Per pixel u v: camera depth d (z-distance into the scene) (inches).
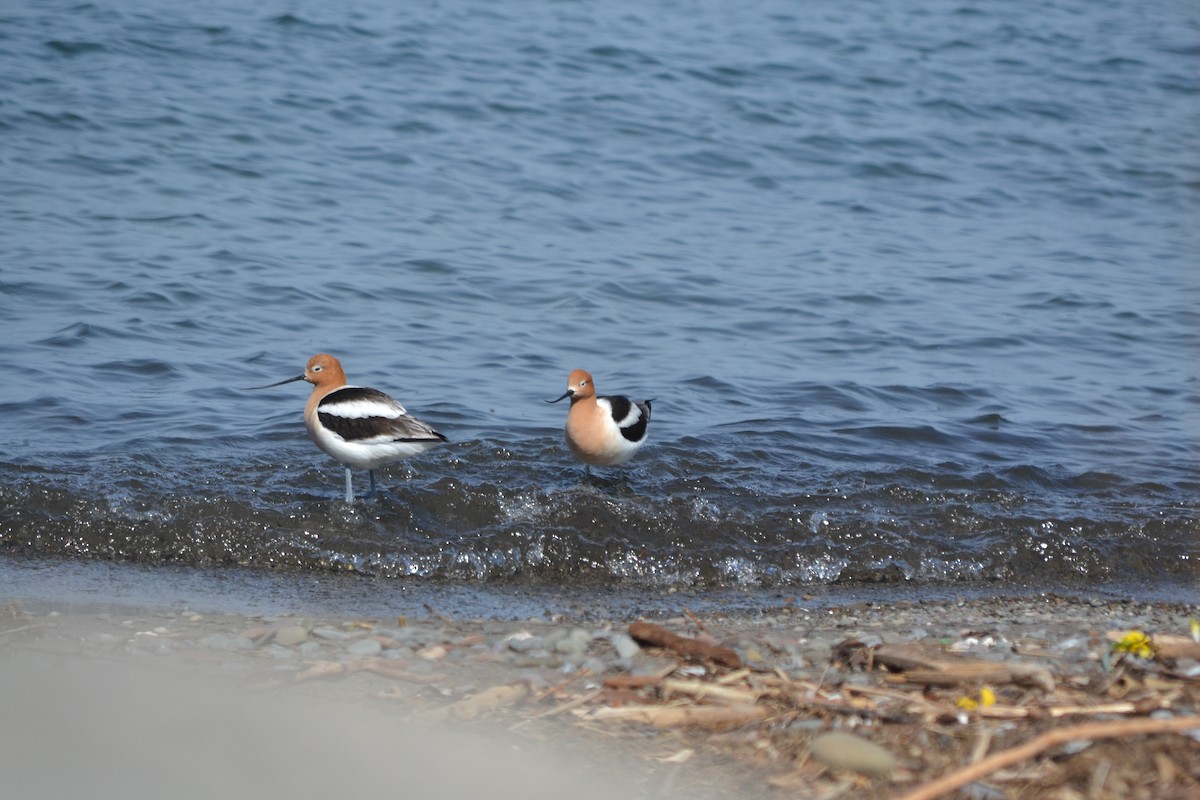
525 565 473.1
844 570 479.8
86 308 717.3
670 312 783.7
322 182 964.0
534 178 1013.2
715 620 419.8
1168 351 756.6
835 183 1071.0
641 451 567.5
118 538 470.0
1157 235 993.5
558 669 340.8
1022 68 1374.3
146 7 1289.4
